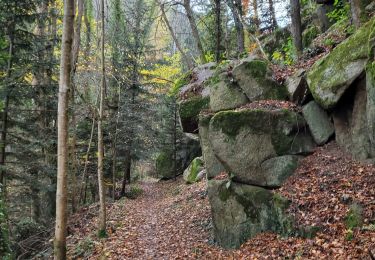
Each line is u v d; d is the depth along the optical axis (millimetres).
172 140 30547
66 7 8016
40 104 15883
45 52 16062
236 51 24484
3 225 9203
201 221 11867
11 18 14289
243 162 9555
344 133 8805
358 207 7055
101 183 12523
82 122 22750
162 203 18266
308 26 17188
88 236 12438
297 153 9320
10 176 14148
